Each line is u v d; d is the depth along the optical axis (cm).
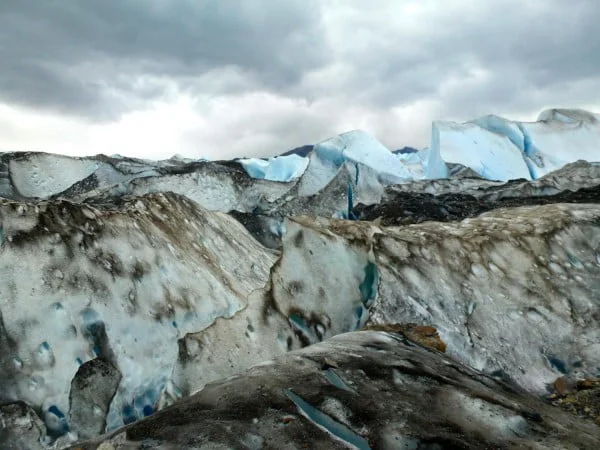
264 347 423
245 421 238
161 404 379
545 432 274
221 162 1511
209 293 509
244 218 1034
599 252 516
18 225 392
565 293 479
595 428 309
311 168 1301
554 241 515
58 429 350
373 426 247
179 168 1109
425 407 271
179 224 579
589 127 1791
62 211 427
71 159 1005
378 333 393
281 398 261
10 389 341
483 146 1585
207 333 410
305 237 472
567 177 961
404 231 518
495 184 1070
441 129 1605
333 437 236
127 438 228
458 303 460
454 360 378
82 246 421
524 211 572
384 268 465
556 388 416
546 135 1728
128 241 466
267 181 1195
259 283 624
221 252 620
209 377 391
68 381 364
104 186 989
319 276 469
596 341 449
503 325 455
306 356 319
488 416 272
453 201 988
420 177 1898
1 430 327
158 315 443
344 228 499
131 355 405
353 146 1377
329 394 266
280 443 226
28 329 363
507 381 417
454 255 491
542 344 449
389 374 302
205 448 216
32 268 383
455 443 242
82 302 395
